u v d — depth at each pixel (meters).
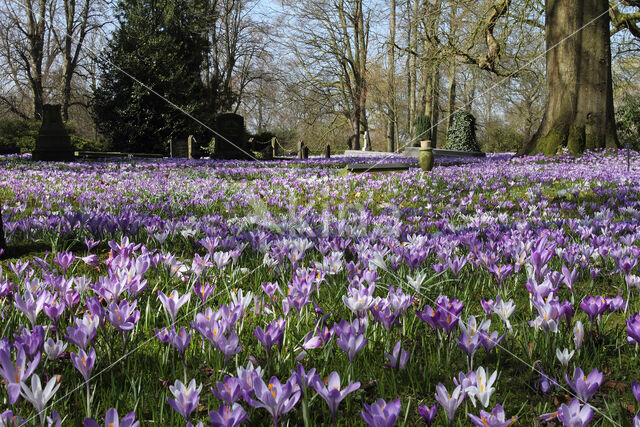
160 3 30.12
